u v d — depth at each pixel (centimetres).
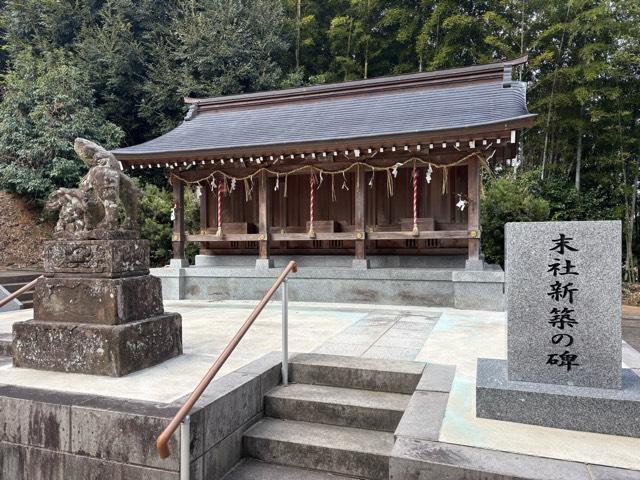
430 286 818
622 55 1455
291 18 2333
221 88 1880
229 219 1031
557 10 1638
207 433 293
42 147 1502
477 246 793
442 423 291
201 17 1916
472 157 793
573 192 1644
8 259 1436
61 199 418
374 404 354
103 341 368
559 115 1664
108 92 1941
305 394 380
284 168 919
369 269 852
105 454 290
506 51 1606
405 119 853
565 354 304
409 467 246
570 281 304
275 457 329
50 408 306
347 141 774
